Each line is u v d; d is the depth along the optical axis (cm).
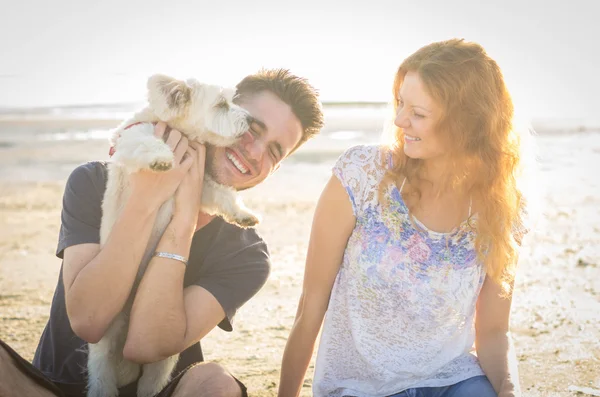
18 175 1466
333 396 264
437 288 251
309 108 294
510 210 256
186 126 297
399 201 253
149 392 283
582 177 1234
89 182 274
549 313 493
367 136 2602
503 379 249
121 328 278
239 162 296
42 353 264
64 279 256
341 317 264
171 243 256
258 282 279
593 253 677
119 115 4366
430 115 243
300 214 970
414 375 255
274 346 450
